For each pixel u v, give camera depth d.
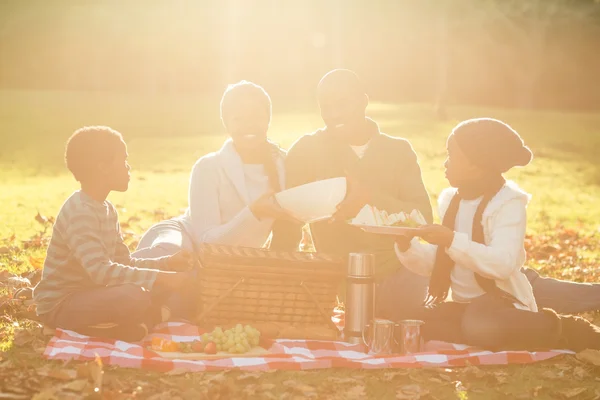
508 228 5.07
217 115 38.97
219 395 4.08
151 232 6.03
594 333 5.07
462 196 5.27
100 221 5.09
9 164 22.95
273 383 4.41
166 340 4.84
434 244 5.05
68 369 4.36
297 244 5.97
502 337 4.95
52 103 42.53
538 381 4.57
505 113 42.25
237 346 4.82
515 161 5.14
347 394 4.24
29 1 61.38
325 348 5.11
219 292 5.28
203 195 5.83
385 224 5.27
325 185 5.21
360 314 5.21
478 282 5.16
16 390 3.97
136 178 19.48
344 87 5.76
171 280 5.00
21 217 11.85
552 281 6.12
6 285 6.28
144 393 4.08
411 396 4.23
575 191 19.58
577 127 35.72
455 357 4.83
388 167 5.88
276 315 5.37
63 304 5.05
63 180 19.33
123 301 4.91
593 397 4.32
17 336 4.91
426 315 5.40
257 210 5.52
